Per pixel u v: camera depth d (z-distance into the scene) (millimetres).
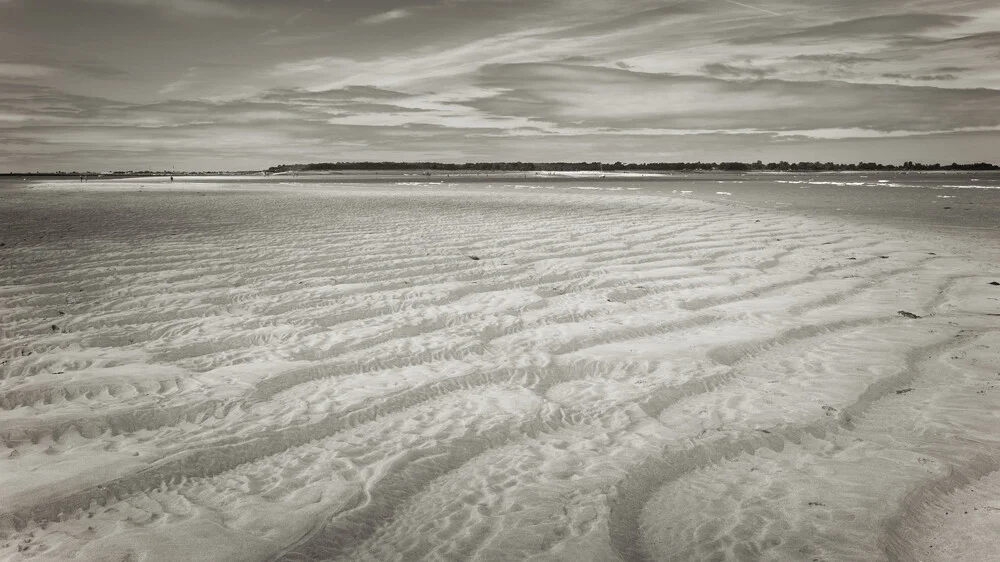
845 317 8867
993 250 14750
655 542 3930
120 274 11188
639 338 7953
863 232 18109
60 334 7789
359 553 3756
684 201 32781
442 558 3701
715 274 11609
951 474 4668
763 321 8633
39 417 5410
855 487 4516
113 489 4324
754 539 3928
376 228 18234
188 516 4055
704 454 5020
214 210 25391
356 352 7230
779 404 5969
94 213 23734
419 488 4496
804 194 41500
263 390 6090
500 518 4105
